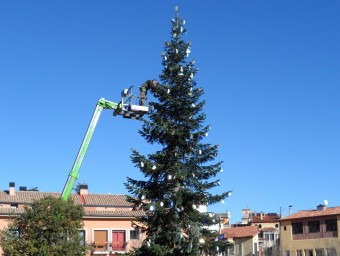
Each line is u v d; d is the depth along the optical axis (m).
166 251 24.91
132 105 27.12
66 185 36.12
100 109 33.78
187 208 25.38
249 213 102.44
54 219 36.72
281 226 69.81
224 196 25.75
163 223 25.55
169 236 25.11
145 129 26.27
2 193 52.31
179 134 25.69
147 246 24.95
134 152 25.50
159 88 26.42
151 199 25.80
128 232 51.16
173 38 26.83
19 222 37.38
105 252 49.69
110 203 54.56
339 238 61.44
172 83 26.55
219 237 26.19
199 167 25.97
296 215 68.31
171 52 26.66
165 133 25.81
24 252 36.22
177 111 26.39
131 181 25.95
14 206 50.62
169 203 25.22
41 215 36.62
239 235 77.31
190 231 25.14
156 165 25.31
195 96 26.38
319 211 66.19
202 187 25.56
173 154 25.80
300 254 66.19
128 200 26.16
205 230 25.70
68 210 37.28
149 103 26.66
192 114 26.25
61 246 36.50
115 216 51.12
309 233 65.56
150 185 25.88
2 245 36.84
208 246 25.38
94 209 53.69
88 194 56.16
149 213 26.11
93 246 43.78
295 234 67.50
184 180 25.55
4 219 46.69
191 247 24.69
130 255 26.05
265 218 92.75
